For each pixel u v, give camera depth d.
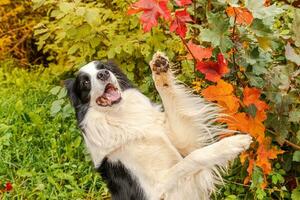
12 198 5.32
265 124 4.16
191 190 4.02
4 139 5.98
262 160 4.12
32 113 6.26
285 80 3.94
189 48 3.93
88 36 5.93
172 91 4.18
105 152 4.23
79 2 5.56
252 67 4.01
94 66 4.38
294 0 4.25
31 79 7.73
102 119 4.21
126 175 4.19
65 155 5.81
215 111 4.25
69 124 6.28
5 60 8.44
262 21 3.74
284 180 4.72
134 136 4.18
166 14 3.61
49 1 5.80
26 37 8.41
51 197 5.26
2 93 7.24
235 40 3.96
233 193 4.87
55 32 6.93
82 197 5.30
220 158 3.87
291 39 4.08
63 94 5.82
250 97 3.91
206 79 4.10
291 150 4.53
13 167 5.77
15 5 8.33
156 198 4.05
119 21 5.95
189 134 4.25
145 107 4.32
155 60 4.02
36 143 6.06
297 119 4.05
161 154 4.18
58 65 7.21
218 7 4.05
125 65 6.01
